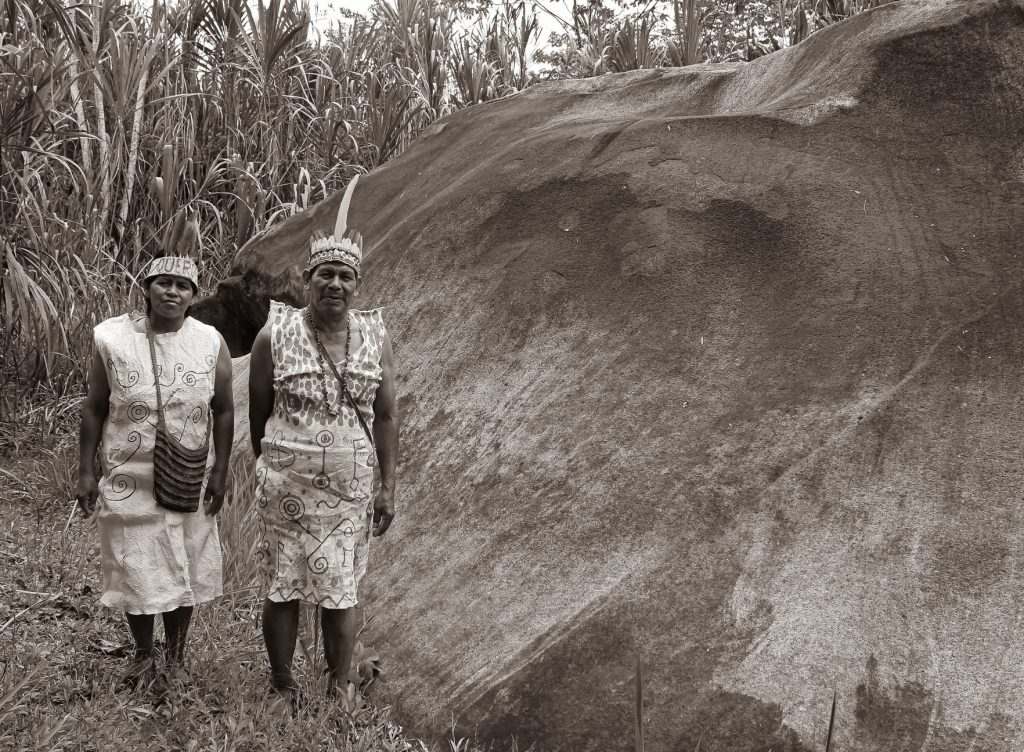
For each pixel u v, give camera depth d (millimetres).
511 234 5152
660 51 10164
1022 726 2906
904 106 4590
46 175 8109
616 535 3754
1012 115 4348
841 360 3865
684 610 3447
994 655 3062
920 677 3080
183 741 3174
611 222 4809
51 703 3318
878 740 3004
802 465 3643
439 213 5504
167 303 3492
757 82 5559
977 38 4527
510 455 4273
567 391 4340
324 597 3369
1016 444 3459
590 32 11383
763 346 4055
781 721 3104
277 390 3396
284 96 9383
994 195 4184
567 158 5262
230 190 9266
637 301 4445
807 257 4242
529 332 4691
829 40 5141
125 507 3451
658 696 3266
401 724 3588
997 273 3922
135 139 8188
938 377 3697
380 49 10797
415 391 4914
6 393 6770
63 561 4582
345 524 3410
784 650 3240
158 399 3473
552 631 3578
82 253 7520
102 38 8312
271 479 3402
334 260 3352
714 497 3686
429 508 4355
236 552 4520
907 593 3254
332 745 3211
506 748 3340
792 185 4480
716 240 4480
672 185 4746
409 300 5324
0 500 5555
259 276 6566
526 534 3951
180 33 9094
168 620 3572
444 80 10375
